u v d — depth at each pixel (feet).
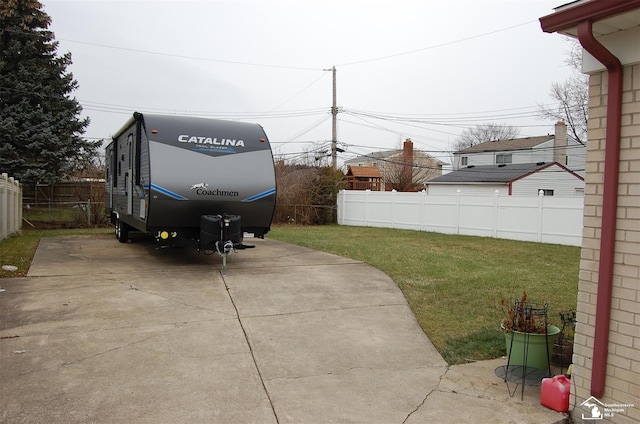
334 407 11.82
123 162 36.58
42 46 61.67
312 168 76.79
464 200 57.52
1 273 25.23
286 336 17.02
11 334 16.16
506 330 14.47
